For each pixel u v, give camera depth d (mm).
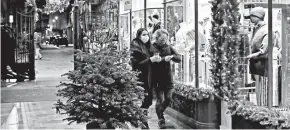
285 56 5742
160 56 6738
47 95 10688
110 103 4969
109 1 12938
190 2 7672
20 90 11664
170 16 8508
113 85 5074
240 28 6590
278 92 5668
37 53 25016
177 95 7523
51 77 15266
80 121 4922
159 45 6789
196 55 7098
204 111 6547
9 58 14117
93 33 13047
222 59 6305
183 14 7969
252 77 6238
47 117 7781
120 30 11898
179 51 7871
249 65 6250
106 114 4988
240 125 5582
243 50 6504
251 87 6258
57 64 21859
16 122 7332
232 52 6285
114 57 5277
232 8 6309
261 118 5047
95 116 4926
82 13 15195
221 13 6371
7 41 14062
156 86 6836
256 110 5242
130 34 10852
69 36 53312
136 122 5148
